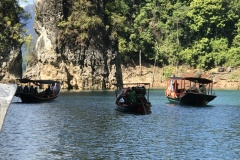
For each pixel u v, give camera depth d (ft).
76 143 94.07
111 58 368.89
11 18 300.20
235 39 458.91
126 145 92.17
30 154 82.89
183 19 473.26
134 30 466.70
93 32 354.33
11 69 311.88
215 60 445.78
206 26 463.83
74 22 350.64
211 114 156.56
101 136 103.24
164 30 475.72
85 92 305.53
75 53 347.77
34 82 222.28
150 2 495.41
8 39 301.63
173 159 79.82
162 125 123.75
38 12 350.84
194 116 149.07
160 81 445.78
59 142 94.89
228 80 423.23
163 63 462.19
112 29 382.01
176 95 208.33
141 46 455.63
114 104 195.31
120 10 444.14
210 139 100.68
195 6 462.60
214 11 457.27
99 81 354.13
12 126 118.11
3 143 93.25
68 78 346.74
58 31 344.49
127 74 445.37
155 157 81.35
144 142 96.12
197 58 453.99
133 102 156.25
